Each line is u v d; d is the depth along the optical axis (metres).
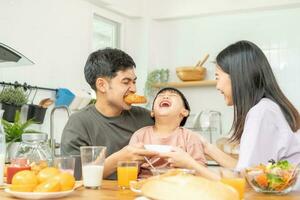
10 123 2.29
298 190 1.17
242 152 1.25
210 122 3.56
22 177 0.98
